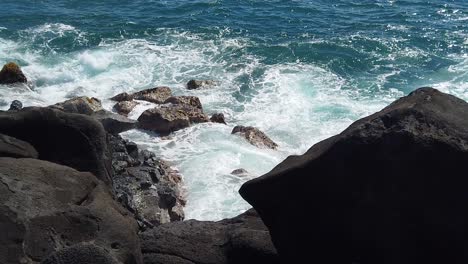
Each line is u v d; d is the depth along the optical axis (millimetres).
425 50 27078
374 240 6820
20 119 9758
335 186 6984
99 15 31547
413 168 6488
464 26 30562
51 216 7234
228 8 33188
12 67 22609
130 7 33250
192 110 20172
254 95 22266
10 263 6668
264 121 20281
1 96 21250
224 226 8641
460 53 26781
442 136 6438
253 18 31656
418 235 6570
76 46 27047
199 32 29203
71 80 23375
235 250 7992
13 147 9117
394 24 30859
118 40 27906
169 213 14430
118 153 15406
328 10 33375
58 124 9820
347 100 21906
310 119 20438
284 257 7566
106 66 24703
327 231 7168
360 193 6828
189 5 33625
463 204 6340
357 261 6973
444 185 6398
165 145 18281
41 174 8031
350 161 6836
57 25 29781
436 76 24344
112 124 18844
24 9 32406
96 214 7422
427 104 6859
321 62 25531
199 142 18484
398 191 6594
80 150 9773
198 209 14961
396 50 27047
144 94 21469
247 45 27344
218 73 24281
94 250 6055
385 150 6602
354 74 24500
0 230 6938
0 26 29328
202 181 16203
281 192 7406
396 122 6715
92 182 8328
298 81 23469
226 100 21812
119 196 13727
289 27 30281
